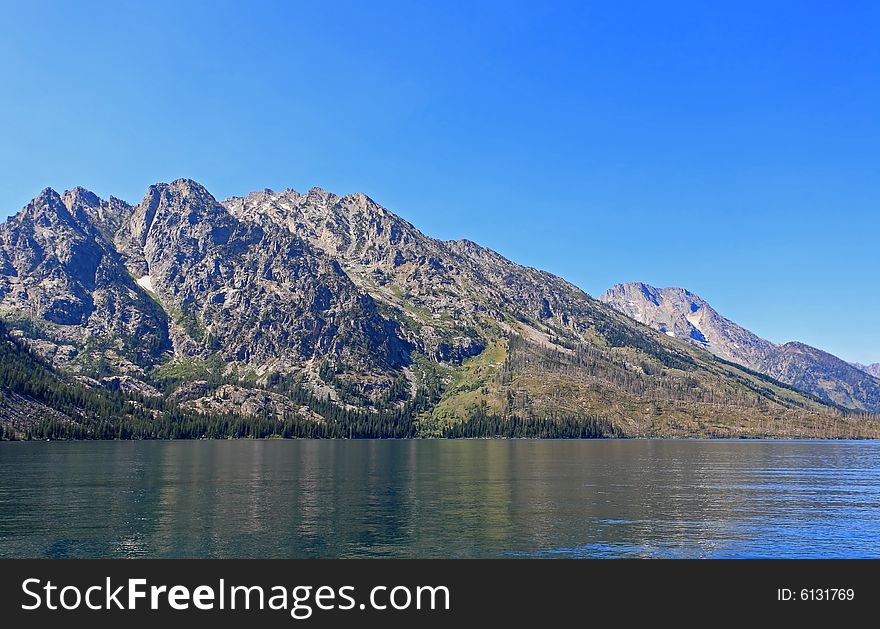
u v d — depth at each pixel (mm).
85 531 100312
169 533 99312
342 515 115750
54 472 189125
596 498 139500
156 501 130875
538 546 93125
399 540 95875
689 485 167375
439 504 129500
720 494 147875
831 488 162750
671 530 104188
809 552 91562
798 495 147375
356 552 89375
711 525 108500
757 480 182750
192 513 116688
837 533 103125
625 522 110500
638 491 153000
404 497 139875
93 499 132875
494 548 91750
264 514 116188
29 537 96125
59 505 125000
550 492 150125
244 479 175750
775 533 102750
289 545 92562
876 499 140750
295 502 131125
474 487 159625
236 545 92375
